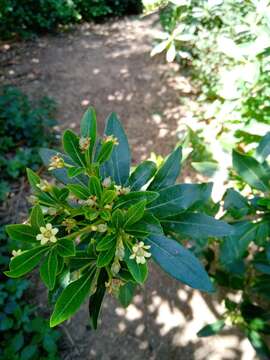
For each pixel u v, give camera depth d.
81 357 2.49
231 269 2.08
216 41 3.79
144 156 4.02
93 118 1.08
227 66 3.59
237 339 2.53
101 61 6.01
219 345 2.51
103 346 2.55
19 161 3.66
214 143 2.46
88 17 8.12
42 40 6.79
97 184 1.02
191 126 3.11
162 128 4.36
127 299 1.54
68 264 1.03
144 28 7.56
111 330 2.63
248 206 1.71
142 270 0.95
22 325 2.47
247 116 2.56
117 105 4.86
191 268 1.06
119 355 2.51
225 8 2.84
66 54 6.27
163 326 2.63
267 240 1.92
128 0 8.69
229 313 2.22
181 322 2.65
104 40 6.95
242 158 1.58
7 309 2.47
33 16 6.92
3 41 6.49
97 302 1.11
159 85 5.12
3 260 2.71
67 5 7.52
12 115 4.04
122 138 1.33
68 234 1.05
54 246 0.94
